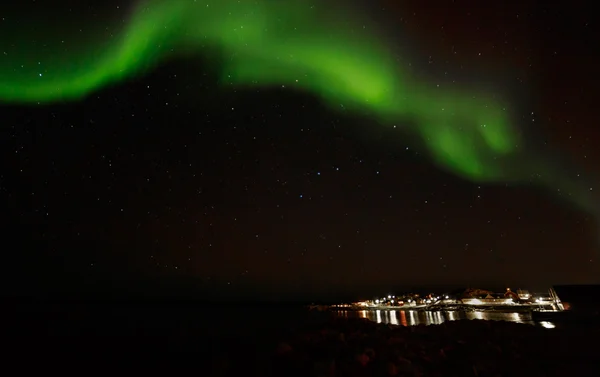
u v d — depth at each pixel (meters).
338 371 4.50
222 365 4.89
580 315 19.03
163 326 11.45
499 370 4.95
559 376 4.83
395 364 4.71
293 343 5.34
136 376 5.42
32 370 6.35
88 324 13.80
